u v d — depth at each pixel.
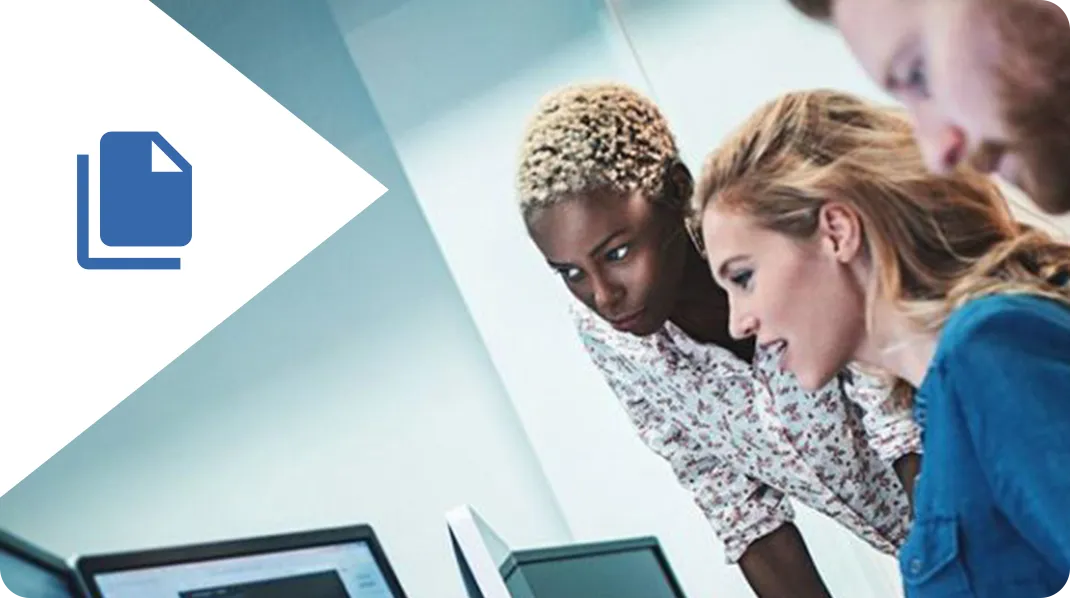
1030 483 1.73
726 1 2.48
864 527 2.46
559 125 2.60
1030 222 2.24
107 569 1.56
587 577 2.00
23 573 1.41
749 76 2.46
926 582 1.83
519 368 2.68
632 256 2.55
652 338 2.55
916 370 2.35
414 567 2.80
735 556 2.56
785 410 2.47
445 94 2.72
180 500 2.92
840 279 2.39
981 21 2.25
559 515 2.69
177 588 1.61
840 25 2.38
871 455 2.43
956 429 1.83
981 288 2.27
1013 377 1.80
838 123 2.37
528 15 2.65
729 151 2.46
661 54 2.53
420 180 2.73
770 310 2.45
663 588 2.17
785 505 2.51
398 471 2.81
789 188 2.41
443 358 2.79
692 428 2.56
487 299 2.69
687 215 2.51
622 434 2.62
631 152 2.54
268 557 1.73
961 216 2.29
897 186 2.32
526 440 2.72
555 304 2.64
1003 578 1.76
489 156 2.68
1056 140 2.22
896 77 2.33
